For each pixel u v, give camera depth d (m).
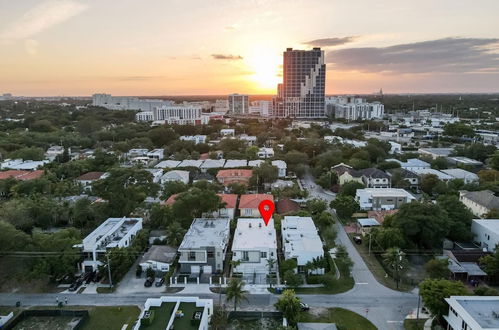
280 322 50.72
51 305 54.91
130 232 71.69
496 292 49.59
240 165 131.75
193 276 62.75
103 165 127.81
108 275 61.19
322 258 63.16
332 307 53.47
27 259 60.69
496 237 64.69
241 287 53.91
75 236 70.62
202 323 44.28
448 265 60.19
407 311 52.44
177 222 75.12
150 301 48.81
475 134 195.38
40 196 91.19
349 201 87.56
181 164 133.75
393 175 110.88
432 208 70.44
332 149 148.75
